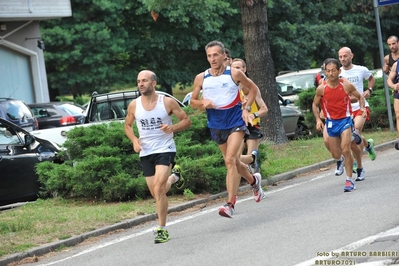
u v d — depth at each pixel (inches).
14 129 1050.7
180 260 601.6
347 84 853.8
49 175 995.9
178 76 2824.8
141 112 693.3
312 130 1567.4
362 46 3211.1
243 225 723.4
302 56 2942.9
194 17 2659.9
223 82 734.5
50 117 1662.2
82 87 2783.0
